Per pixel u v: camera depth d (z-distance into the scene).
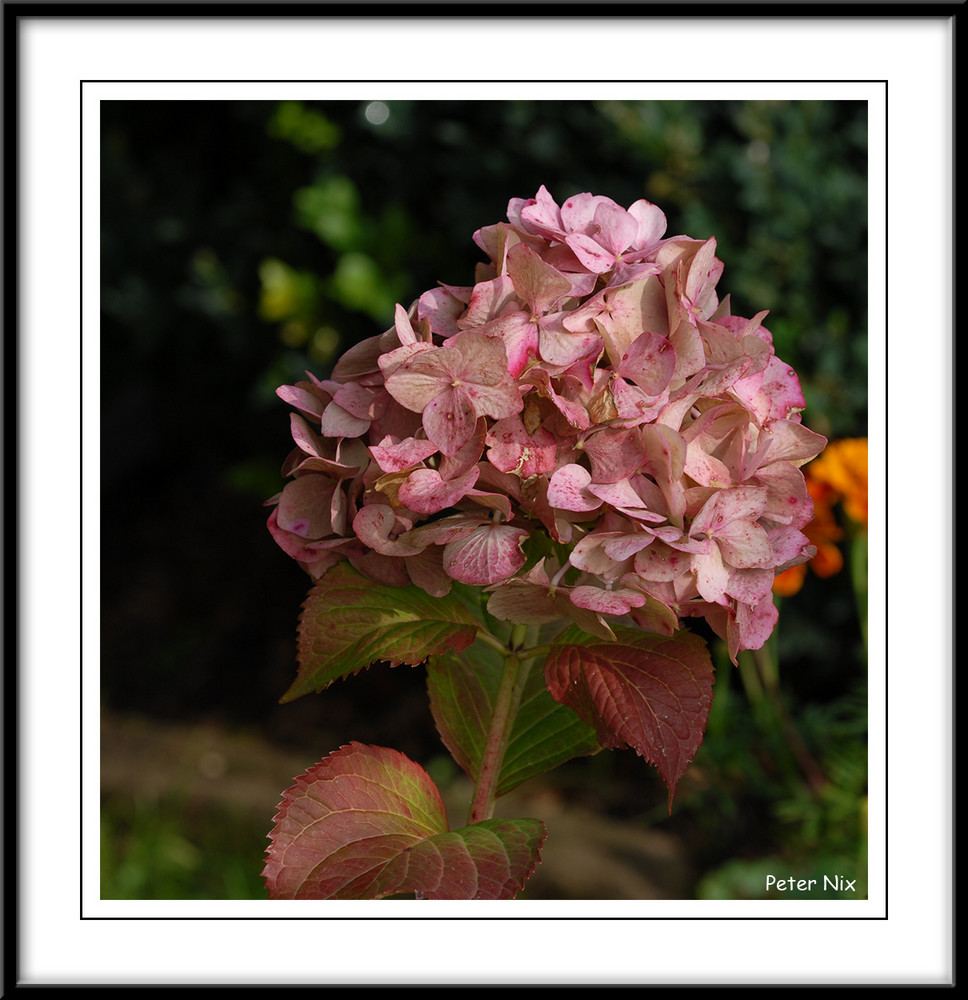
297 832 0.74
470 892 0.72
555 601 0.73
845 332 1.50
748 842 1.43
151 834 1.51
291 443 2.09
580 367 0.72
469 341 0.71
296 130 1.78
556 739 0.81
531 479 0.72
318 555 0.76
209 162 1.98
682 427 0.73
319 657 0.76
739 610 0.73
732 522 0.72
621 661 0.75
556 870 1.46
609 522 0.72
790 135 1.50
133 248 1.98
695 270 0.73
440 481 0.73
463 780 1.75
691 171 1.52
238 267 1.93
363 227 1.75
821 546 1.20
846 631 1.56
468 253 1.74
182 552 2.27
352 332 1.84
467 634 0.77
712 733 1.41
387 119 1.72
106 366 2.11
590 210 0.75
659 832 1.57
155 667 2.08
